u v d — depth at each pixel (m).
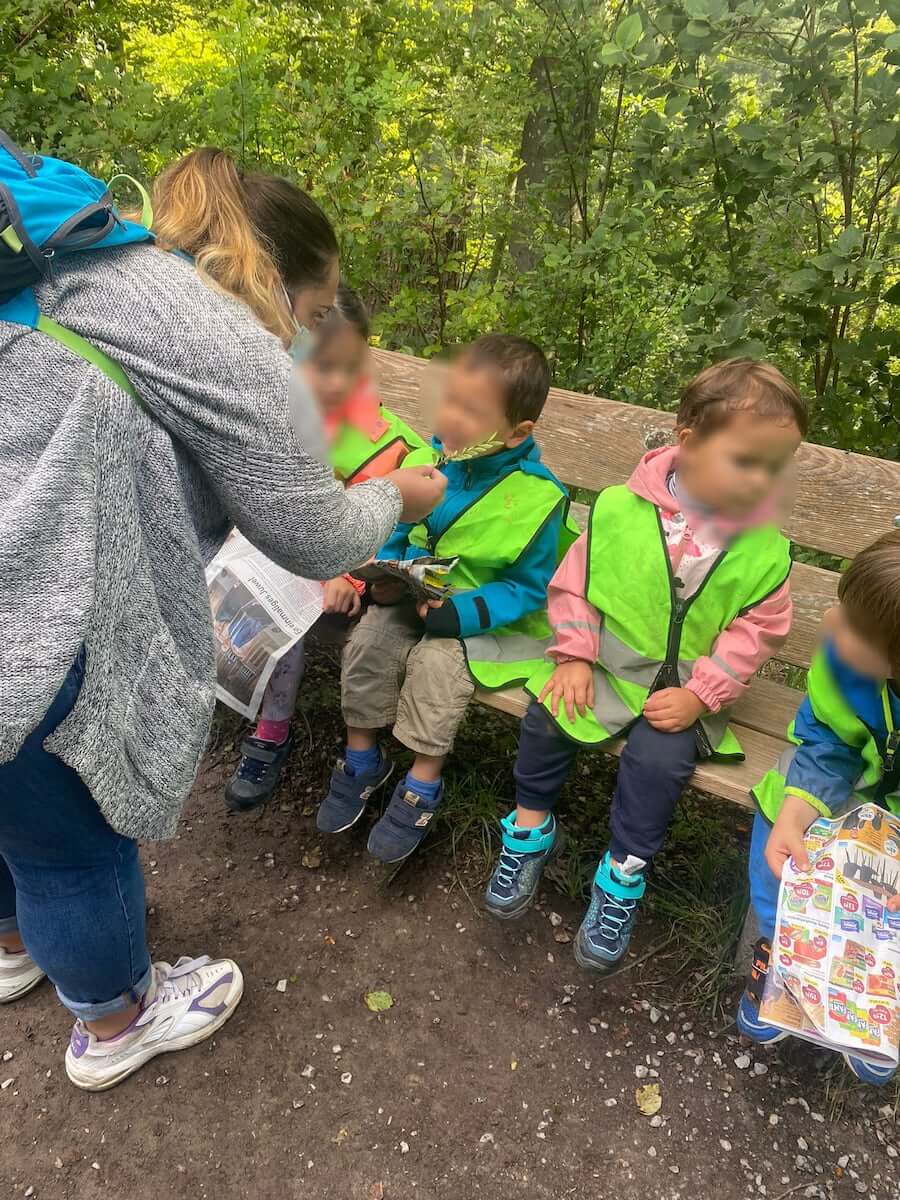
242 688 2.04
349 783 2.14
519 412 2.02
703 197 2.79
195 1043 1.78
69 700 1.10
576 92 3.26
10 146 1.03
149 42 5.09
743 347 2.54
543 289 3.24
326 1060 1.78
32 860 1.32
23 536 0.99
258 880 2.18
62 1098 1.69
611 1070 1.80
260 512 1.13
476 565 2.12
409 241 3.40
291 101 3.34
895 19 2.16
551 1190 1.60
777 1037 1.71
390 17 4.21
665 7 2.45
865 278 2.72
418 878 2.20
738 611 1.84
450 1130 1.68
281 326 1.20
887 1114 1.74
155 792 1.23
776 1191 1.62
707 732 1.86
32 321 1.01
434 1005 1.91
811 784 1.66
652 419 2.39
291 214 1.28
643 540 1.88
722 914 2.08
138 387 1.04
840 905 1.54
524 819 1.97
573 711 1.88
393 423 2.27
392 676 2.08
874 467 2.09
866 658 1.50
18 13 3.76
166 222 1.17
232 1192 1.57
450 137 3.56
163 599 1.17
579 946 1.88
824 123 2.62
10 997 1.84
